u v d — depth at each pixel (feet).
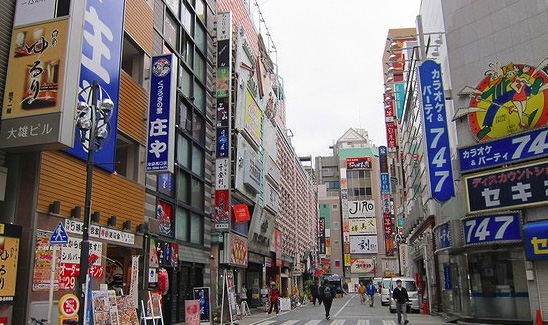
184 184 76.89
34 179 39.81
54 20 40.83
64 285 41.88
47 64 39.96
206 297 59.31
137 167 57.77
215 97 93.97
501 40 65.31
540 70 60.44
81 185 45.55
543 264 56.95
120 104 53.67
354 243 303.07
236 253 94.27
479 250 64.28
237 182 94.02
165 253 65.21
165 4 71.56
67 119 39.32
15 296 37.52
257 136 112.57
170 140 59.52
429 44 86.43
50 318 35.81
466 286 67.00
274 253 141.08
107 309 37.70
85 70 45.34
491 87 65.05
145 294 55.62
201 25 90.38
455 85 70.13
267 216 124.77
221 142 91.71
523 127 60.70
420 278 120.98
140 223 56.54
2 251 35.76
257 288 124.77
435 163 67.51
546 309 56.03
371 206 307.17
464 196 64.69
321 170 368.48
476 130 65.51
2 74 40.52
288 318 82.69
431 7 85.92
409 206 141.79
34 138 38.47
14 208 39.45
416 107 109.81
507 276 62.08
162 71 61.77
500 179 61.36
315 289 131.95
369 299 134.72
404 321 65.62
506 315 61.31
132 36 57.77
